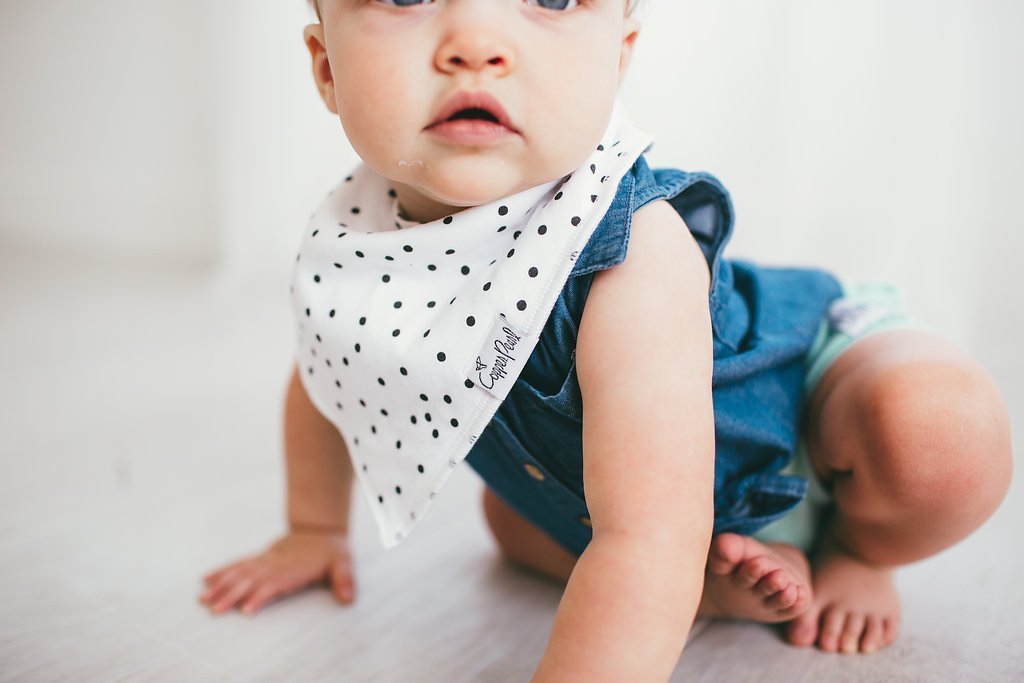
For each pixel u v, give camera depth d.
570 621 0.59
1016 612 0.87
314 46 0.77
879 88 1.71
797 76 1.72
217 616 0.86
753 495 0.79
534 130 0.62
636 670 0.58
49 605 0.88
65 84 2.75
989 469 0.75
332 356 0.76
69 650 0.79
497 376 0.67
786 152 1.73
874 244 1.73
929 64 1.70
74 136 2.78
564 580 0.93
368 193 0.80
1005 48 1.69
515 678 0.75
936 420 0.74
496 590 0.92
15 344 1.88
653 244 0.66
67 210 2.80
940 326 1.72
